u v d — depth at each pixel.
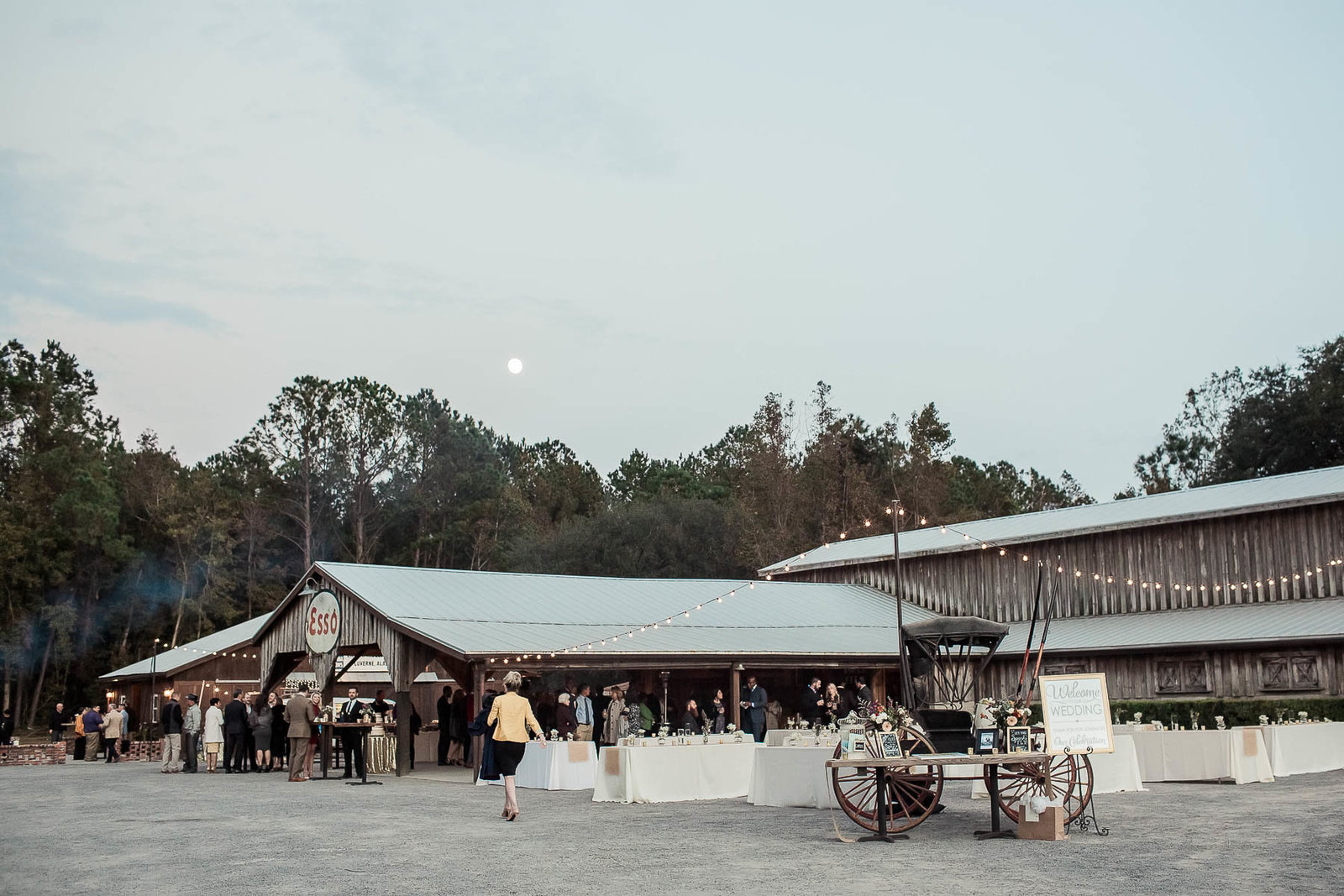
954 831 13.33
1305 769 20.72
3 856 11.95
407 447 76.69
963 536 39.06
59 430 68.25
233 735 27.61
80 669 64.06
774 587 38.50
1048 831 12.37
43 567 60.88
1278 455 61.28
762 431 67.12
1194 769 19.14
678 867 10.64
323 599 29.41
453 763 28.84
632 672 49.00
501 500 77.94
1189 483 71.06
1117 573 34.59
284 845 12.52
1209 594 32.56
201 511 67.31
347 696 36.34
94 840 13.27
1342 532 30.11
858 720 16.11
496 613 29.00
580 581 34.66
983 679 34.03
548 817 15.38
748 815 15.35
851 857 11.21
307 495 72.06
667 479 82.81
